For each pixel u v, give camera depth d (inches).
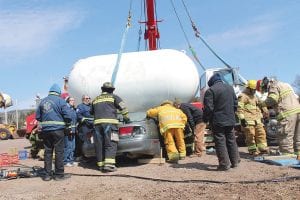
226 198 267.4
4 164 471.8
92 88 450.3
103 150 394.9
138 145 398.0
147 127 407.2
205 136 506.6
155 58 449.4
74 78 461.4
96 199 289.4
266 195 268.8
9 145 898.7
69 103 452.4
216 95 356.5
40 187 339.0
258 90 487.2
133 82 441.7
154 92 442.9
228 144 365.4
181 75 442.9
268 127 528.1
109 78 446.0
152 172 370.9
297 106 404.5
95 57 470.9
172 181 325.4
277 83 408.8
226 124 355.6
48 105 365.7
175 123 412.2
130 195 292.7
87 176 371.9
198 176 341.4
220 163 358.9
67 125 372.5
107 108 392.2
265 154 438.9
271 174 333.4
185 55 465.4
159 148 418.6
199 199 269.3
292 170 346.0
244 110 445.7
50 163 370.3
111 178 356.8
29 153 593.6
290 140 404.2
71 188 328.5
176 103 443.5
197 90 467.8
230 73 573.6
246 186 295.7
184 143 441.1
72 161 438.0
